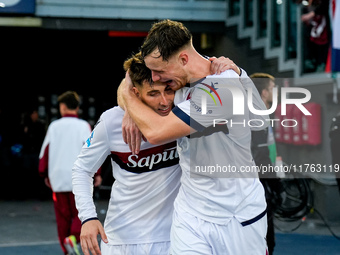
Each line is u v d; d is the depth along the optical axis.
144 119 3.66
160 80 3.68
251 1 13.70
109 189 9.60
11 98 18.06
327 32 11.14
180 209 3.80
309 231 10.05
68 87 18.30
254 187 3.74
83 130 8.20
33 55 18.00
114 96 18.44
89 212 4.09
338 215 10.53
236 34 13.95
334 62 10.89
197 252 3.64
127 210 4.12
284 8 12.63
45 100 18.20
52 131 8.15
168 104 3.80
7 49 17.72
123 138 3.90
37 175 15.41
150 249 4.11
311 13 11.29
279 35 12.95
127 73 3.87
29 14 13.29
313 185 10.56
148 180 4.07
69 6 13.49
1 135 15.46
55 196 8.12
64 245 7.90
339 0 10.63
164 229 4.11
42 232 10.71
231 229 3.67
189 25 14.03
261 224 3.74
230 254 3.68
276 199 6.50
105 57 18.12
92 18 13.62
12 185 15.48
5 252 8.84
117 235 4.18
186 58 3.64
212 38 14.47
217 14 14.04
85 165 4.18
